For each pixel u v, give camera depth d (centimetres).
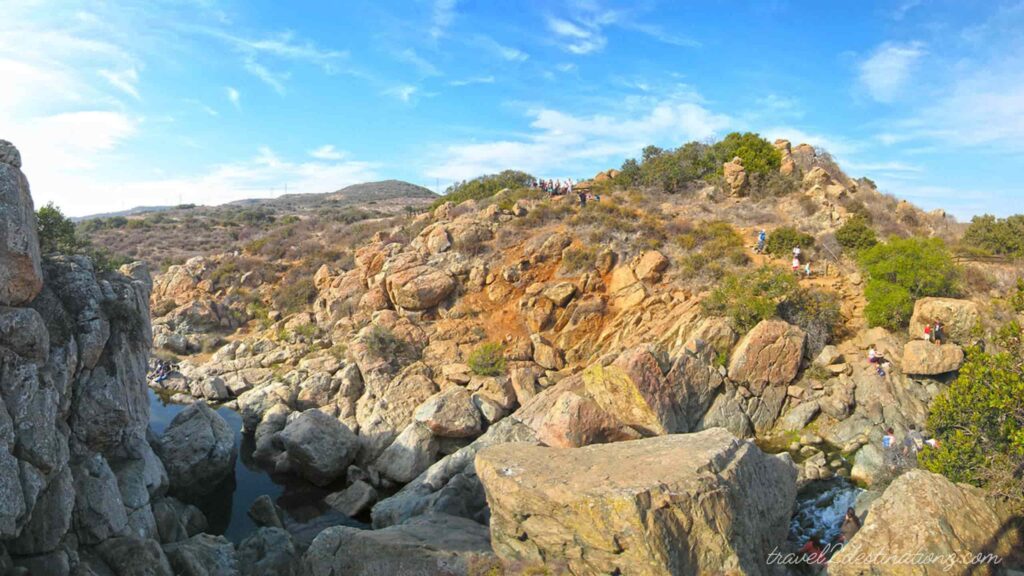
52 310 1303
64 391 1254
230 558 1428
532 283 3172
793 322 2483
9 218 1138
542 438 1919
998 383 1281
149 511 1402
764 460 1413
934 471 1321
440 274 3178
